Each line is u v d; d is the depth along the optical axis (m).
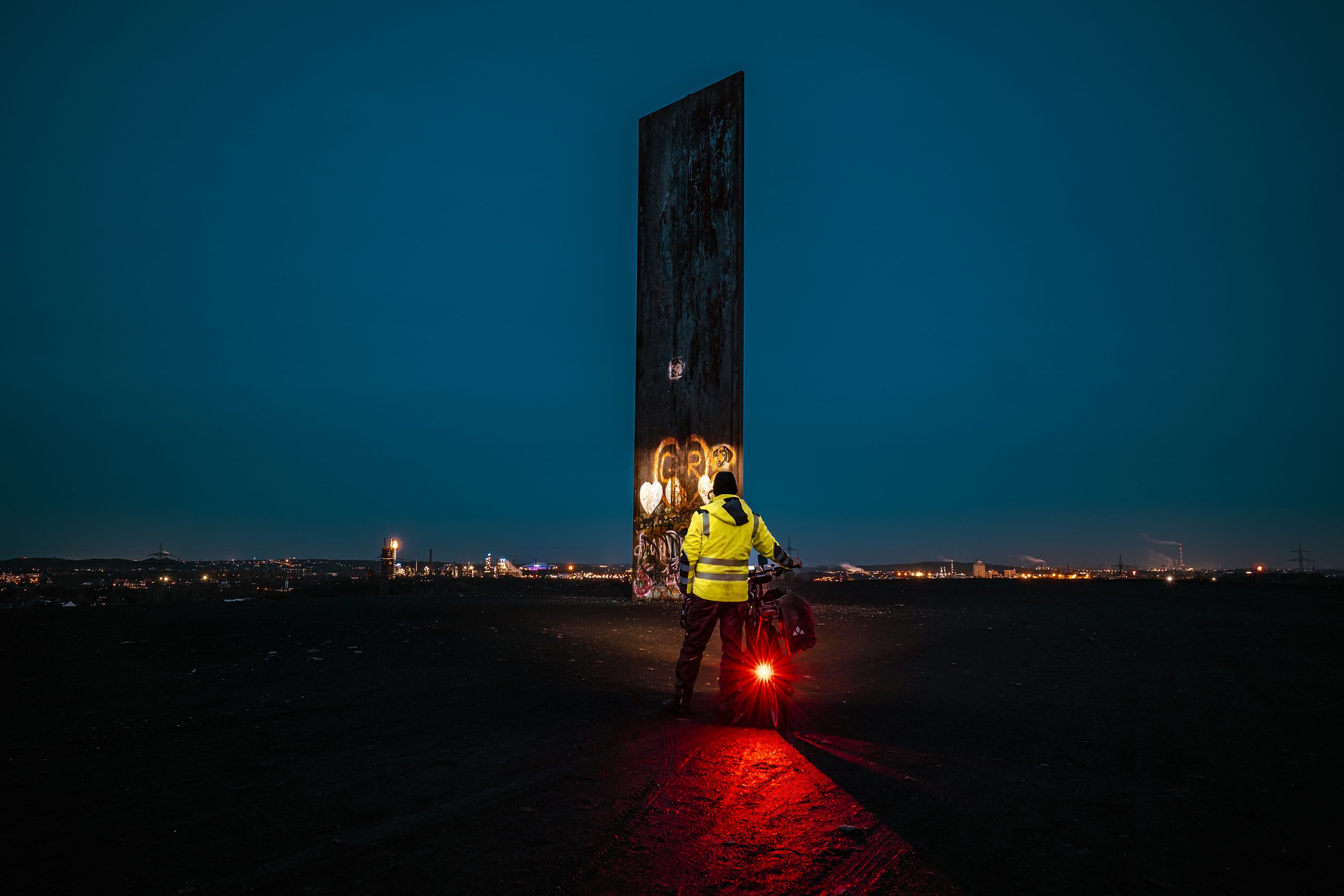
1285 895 3.36
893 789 4.76
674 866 3.60
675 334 20.03
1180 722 6.60
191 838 3.80
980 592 25.41
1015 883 3.46
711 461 18.88
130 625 12.55
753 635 6.46
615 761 5.25
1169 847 3.89
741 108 19.06
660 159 20.83
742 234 18.86
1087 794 4.70
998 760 5.41
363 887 3.32
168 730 5.82
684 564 6.67
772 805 4.45
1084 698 7.60
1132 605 19.72
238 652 9.69
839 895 3.32
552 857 3.67
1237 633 13.23
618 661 9.55
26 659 9.01
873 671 9.16
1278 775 5.11
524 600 19.38
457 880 3.40
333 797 4.43
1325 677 8.88
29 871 3.40
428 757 5.26
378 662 9.10
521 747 5.55
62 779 4.65
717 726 6.30
